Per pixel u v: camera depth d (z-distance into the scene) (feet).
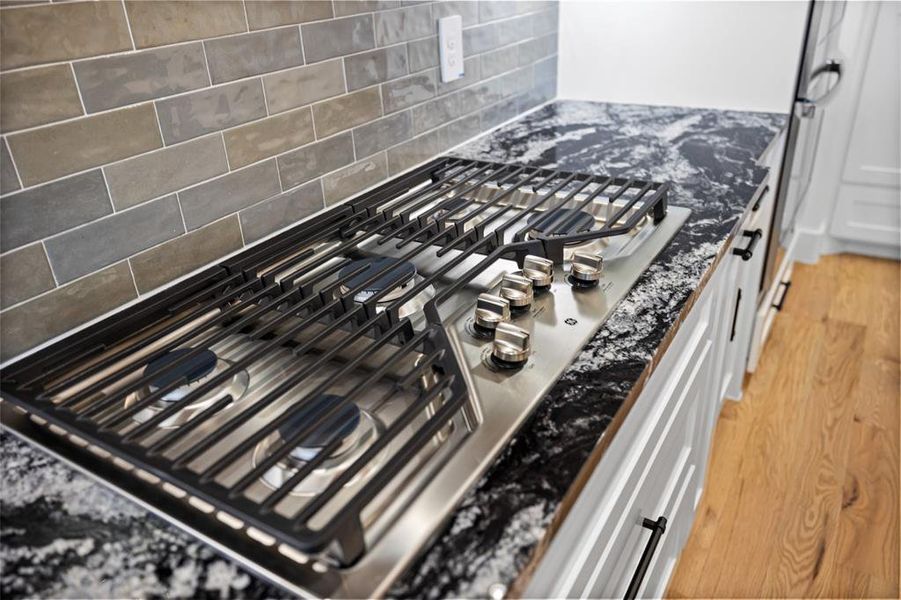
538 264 2.78
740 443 6.06
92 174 2.54
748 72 5.32
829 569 4.88
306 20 3.27
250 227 3.27
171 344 2.38
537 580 1.88
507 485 1.86
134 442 1.89
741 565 4.95
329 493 1.65
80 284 2.60
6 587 1.64
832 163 8.80
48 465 2.03
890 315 7.97
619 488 2.50
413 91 4.17
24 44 2.23
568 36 5.92
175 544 1.74
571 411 2.13
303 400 1.94
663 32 5.51
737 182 3.99
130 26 2.52
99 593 1.62
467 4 4.49
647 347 2.45
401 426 1.85
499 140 4.98
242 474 1.94
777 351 7.34
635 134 5.00
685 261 3.08
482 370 2.31
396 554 1.65
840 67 6.59
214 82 2.90
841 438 6.07
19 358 2.45
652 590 3.87
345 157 3.75
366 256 3.26
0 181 2.27
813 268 9.22
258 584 1.62
